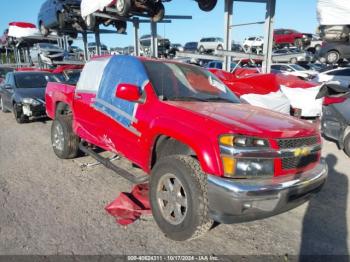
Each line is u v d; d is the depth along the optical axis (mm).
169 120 3277
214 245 3188
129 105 3873
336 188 4727
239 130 2850
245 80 8297
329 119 6383
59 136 5676
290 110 8320
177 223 3131
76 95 5059
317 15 8148
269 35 10070
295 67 21078
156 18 11195
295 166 3070
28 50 22750
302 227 3596
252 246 3195
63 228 3412
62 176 4934
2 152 6215
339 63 17547
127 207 3773
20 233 3291
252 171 2832
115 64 4391
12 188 4445
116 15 12039
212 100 4047
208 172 2842
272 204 2801
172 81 4008
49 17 16156
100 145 4594
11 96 9570
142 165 3727
